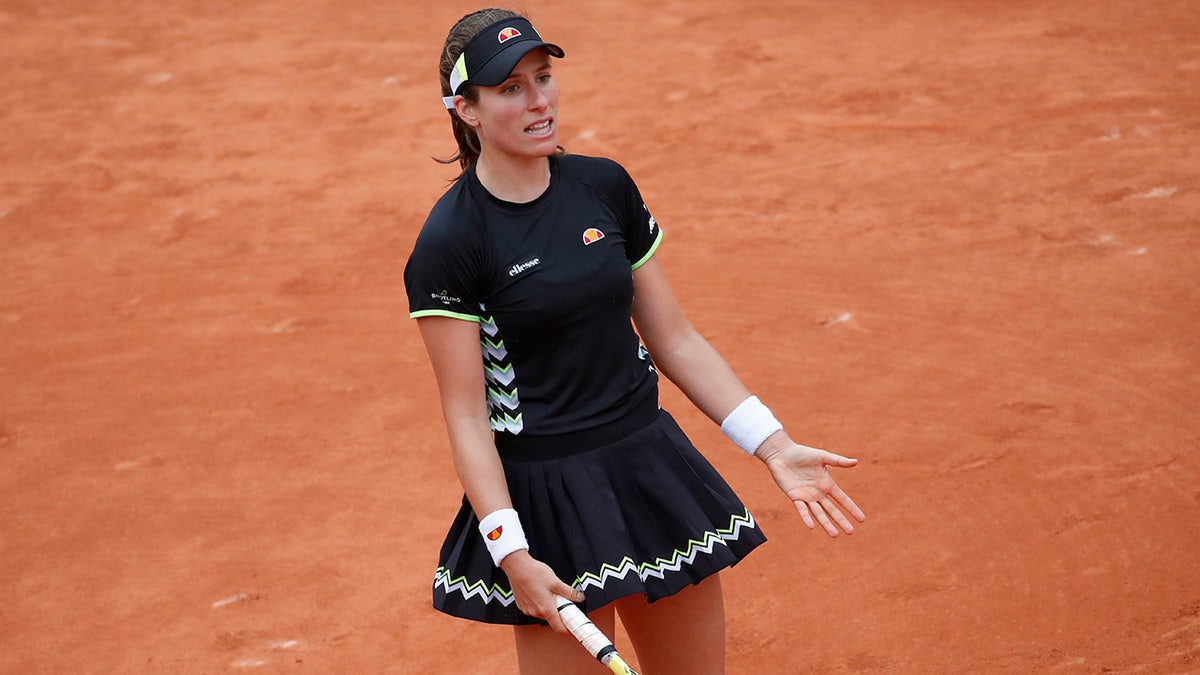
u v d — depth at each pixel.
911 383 23.97
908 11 48.62
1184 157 33.50
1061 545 18.72
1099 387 23.06
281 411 25.64
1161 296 26.31
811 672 16.73
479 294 11.59
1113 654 16.33
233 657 18.28
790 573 18.84
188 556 20.95
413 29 52.78
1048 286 27.33
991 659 16.55
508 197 11.59
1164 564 17.98
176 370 28.00
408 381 26.41
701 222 33.00
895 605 17.88
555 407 11.95
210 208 37.81
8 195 40.00
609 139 39.75
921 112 38.97
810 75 43.25
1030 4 47.81
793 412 23.36
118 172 41.22
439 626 18.61
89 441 25.22
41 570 20.92
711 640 12.96
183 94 47.91
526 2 53.88
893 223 31.53
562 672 12.16
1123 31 43.91
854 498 20.47
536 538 12.12
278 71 49.38
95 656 18.58
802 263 29.86
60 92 49.06
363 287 31.53
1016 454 21.22
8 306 32.38
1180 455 20.67
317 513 21.88
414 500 22.00
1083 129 36.16
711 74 44.44
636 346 12.38
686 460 12.57
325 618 19.02
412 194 37.50
